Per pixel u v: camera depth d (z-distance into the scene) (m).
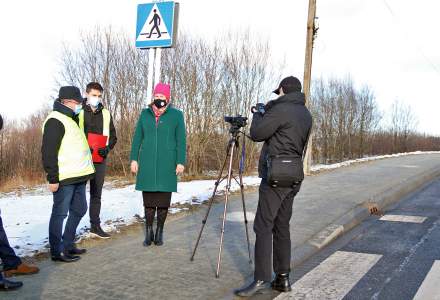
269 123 3.88
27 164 20.62
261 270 3.92
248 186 10.53
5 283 3.85
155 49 6.46
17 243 5.36
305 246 5.58
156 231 5.54
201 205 8.18
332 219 7.05
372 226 7.03
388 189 10.22
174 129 5.49
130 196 9.42
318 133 28.72
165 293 3.89
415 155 25.05
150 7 6.39
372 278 4.53
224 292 3.98
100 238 5.63
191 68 18.20
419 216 7.78
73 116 4.72
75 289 3.93
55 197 4.64
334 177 12.75
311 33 13.98
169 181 5.40
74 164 4.66
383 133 36.06
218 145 18.64
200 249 5.33
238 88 18.34
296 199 8.90
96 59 19.50
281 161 3.84
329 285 4.31
